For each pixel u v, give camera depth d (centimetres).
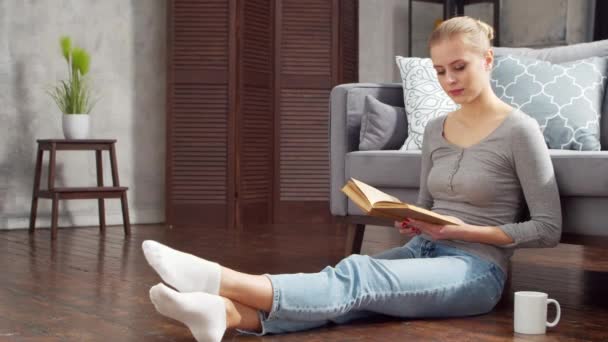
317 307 205
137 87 551
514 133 233
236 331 214
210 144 545
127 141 549
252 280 200
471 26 233
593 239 268
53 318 239
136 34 550
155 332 221
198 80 543
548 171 234
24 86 514
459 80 233
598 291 292
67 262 357
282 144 569
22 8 512
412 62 368
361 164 342
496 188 236
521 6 679
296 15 572
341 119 360
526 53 355
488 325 227
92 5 534
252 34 552
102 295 277
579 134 313
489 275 230
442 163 245
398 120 356
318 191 571
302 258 379
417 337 212
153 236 470
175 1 543
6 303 262
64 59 525
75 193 466
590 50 343
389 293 216
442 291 222
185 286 193
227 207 545
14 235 471
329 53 576
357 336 212
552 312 252
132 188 552
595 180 262
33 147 518
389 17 649
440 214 242
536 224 231
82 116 488
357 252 359
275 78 570
